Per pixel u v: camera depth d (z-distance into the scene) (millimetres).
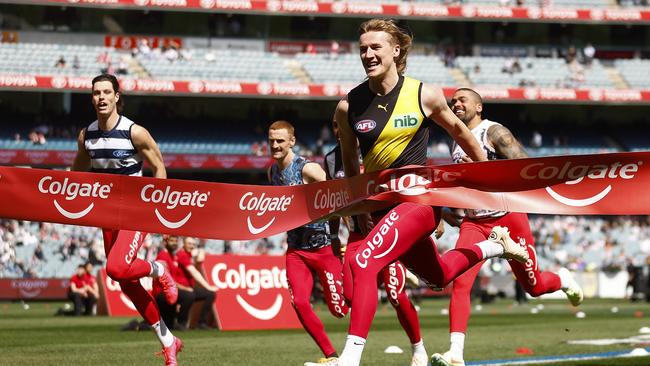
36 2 43875
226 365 10516
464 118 9305
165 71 47281
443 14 50188
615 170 6977
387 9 49656
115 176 6902
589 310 27875
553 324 20000
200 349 13016
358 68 50469
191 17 49656
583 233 45219
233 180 48000
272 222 7109
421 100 6793
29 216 6812
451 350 8711
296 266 9734
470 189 7020
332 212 7113
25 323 20375
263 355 11992
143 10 48719
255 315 19516
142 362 10734
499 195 7020
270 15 50719
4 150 42625
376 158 6902
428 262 7320
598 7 53219
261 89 46469
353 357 6398
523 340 14805
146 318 8344
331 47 51469
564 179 7031
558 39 54062
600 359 10914
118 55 47531
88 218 6891
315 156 48000
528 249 9164
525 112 53281
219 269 19359
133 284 8250
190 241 17859
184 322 17969
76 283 24500
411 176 6867
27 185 6805
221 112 49344
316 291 33156
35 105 46469
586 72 52844
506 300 37531
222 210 7039
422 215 6812
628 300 37062
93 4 45062
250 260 19859
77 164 8664
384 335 16406
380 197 6867
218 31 50094
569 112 53438
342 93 47188
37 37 47562
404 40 6816
